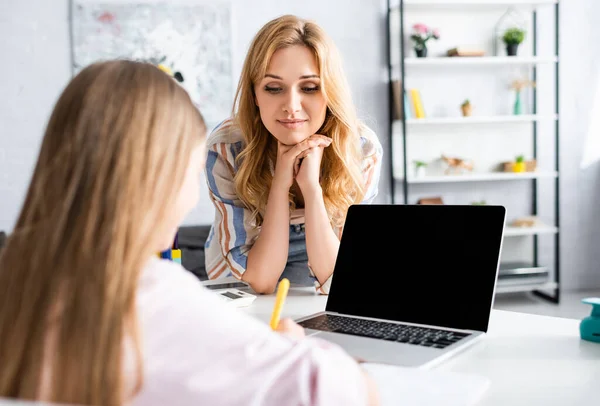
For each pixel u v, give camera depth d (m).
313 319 1.08
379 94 3.75
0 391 0.47
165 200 0.54
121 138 0.52
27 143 3.41
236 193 1.51
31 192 0.53
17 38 3.35
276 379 0.50
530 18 3.91
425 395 0.66
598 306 0.92
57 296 0.48
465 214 1.07
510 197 3.97
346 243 1.21
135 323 0.48
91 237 0.49
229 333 0.50
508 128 3.92
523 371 0.79
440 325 1.03
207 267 1.69
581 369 0.79
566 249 4.06
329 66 1.35
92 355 0.46
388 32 3.69
